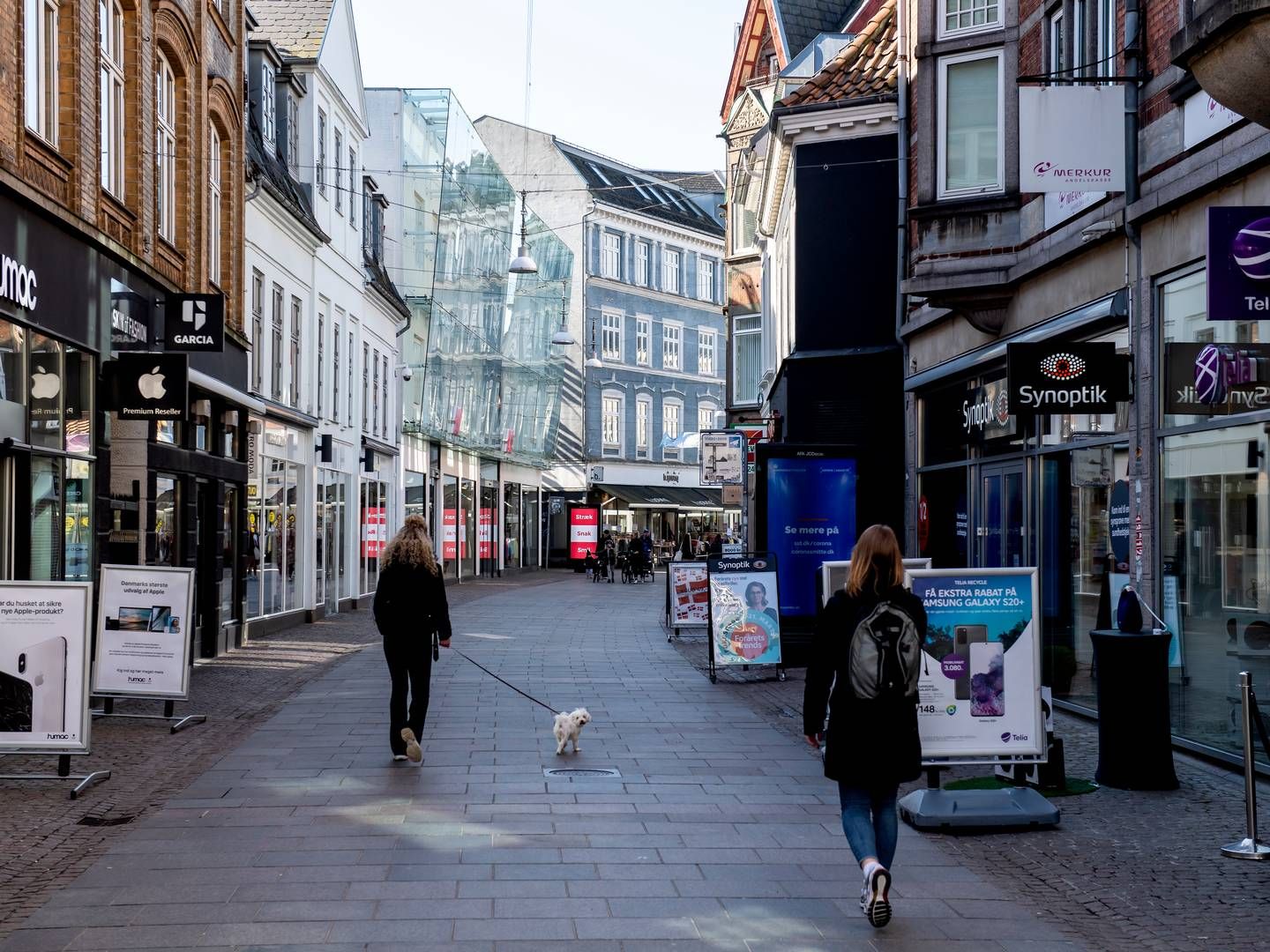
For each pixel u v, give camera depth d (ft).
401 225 142.61
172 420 57.77
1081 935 21.33
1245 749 26.71
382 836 27.55
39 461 44.91
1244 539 34.88
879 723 22.18
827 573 40.86
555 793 32.09
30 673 32.94
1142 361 40.37
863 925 21.79
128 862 25.30
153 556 57.72
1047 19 49.39
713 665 56.59
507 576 194.39
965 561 58.08
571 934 20.94
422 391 144.25
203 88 67.92
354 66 111.55
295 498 92.12
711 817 29.73
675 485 248.32
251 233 80.38
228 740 40.11
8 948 20.07
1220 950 20.54
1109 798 31.96
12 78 42.34
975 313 52.95
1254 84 27.81
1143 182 40.57
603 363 231.91
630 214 237.04
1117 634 33.17
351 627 91.15
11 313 41.91
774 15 120.16
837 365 78.28
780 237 101.65
